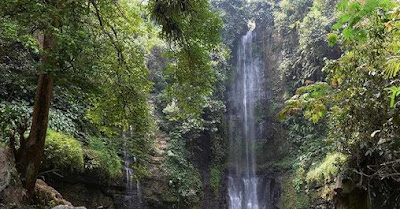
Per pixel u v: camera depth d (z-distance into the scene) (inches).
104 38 243.3
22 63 206.7
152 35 274.7
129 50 257.1
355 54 167.9
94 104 251.6
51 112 311.4
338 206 202.7
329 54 485.4
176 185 466.6
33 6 135.6
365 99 160.7
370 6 120.7
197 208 490.3
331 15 496.7
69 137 328.5
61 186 344.5
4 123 235.3
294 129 544.1
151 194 437.1
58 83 180.2
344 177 194.9
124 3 252.1
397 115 140.6
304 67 527.8
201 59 245.8
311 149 477.1
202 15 222.4
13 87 271.9
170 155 476.1
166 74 261.4
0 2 133.6
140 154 436.8
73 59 161.2
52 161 300.7
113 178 389.4
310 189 430.3
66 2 150.0
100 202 379.9
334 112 185.9
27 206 178.9
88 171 356.8
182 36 229.8
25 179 187.6
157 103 528.1
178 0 208.1
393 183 171.6
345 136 181.5
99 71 178.9
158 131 506.9
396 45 136.4
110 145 397.4
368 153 165.0
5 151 179.2
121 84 239.3
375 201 180.9
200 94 265.9
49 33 151.6
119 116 261.4
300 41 527.8
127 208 409.1
